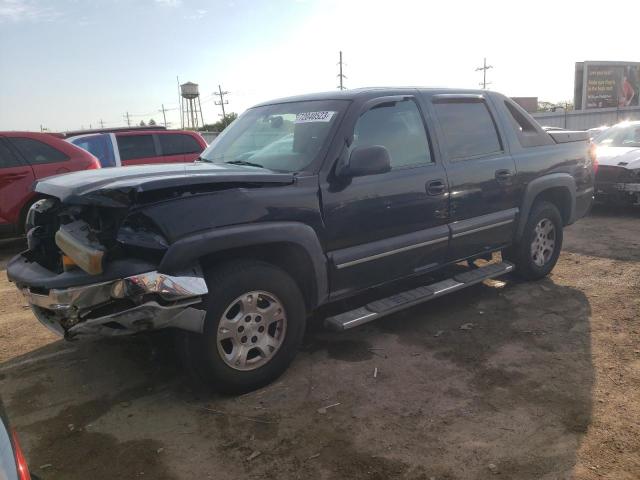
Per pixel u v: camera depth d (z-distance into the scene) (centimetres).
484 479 264
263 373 348
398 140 415
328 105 399
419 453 285
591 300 507
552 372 369
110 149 973
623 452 282
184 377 371
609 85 4472
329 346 418
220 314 321
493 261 637
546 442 292
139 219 296
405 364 386
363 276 394
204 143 1081
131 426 315
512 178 497
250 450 291
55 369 389
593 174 609
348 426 311
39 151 771
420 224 422
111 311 298
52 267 340
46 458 288
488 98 504
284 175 345
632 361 382
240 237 315
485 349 408
